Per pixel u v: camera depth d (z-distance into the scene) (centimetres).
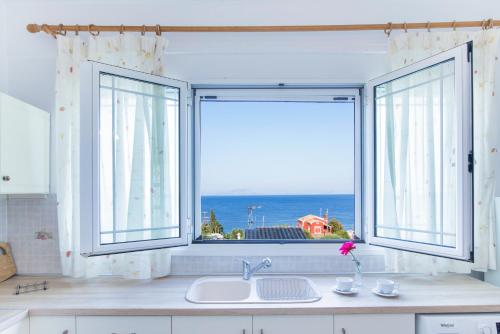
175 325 155
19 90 219
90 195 182
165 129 212
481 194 198
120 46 206
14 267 211
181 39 221
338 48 221
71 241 205
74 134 202
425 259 203
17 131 186
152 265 202
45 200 215
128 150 206
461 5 218
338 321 156
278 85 229
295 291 201
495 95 214
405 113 208
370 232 217
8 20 219
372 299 165
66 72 205
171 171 215
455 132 190
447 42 207
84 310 154
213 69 222
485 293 174
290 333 155
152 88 209
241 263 215
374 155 219
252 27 215
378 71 224
